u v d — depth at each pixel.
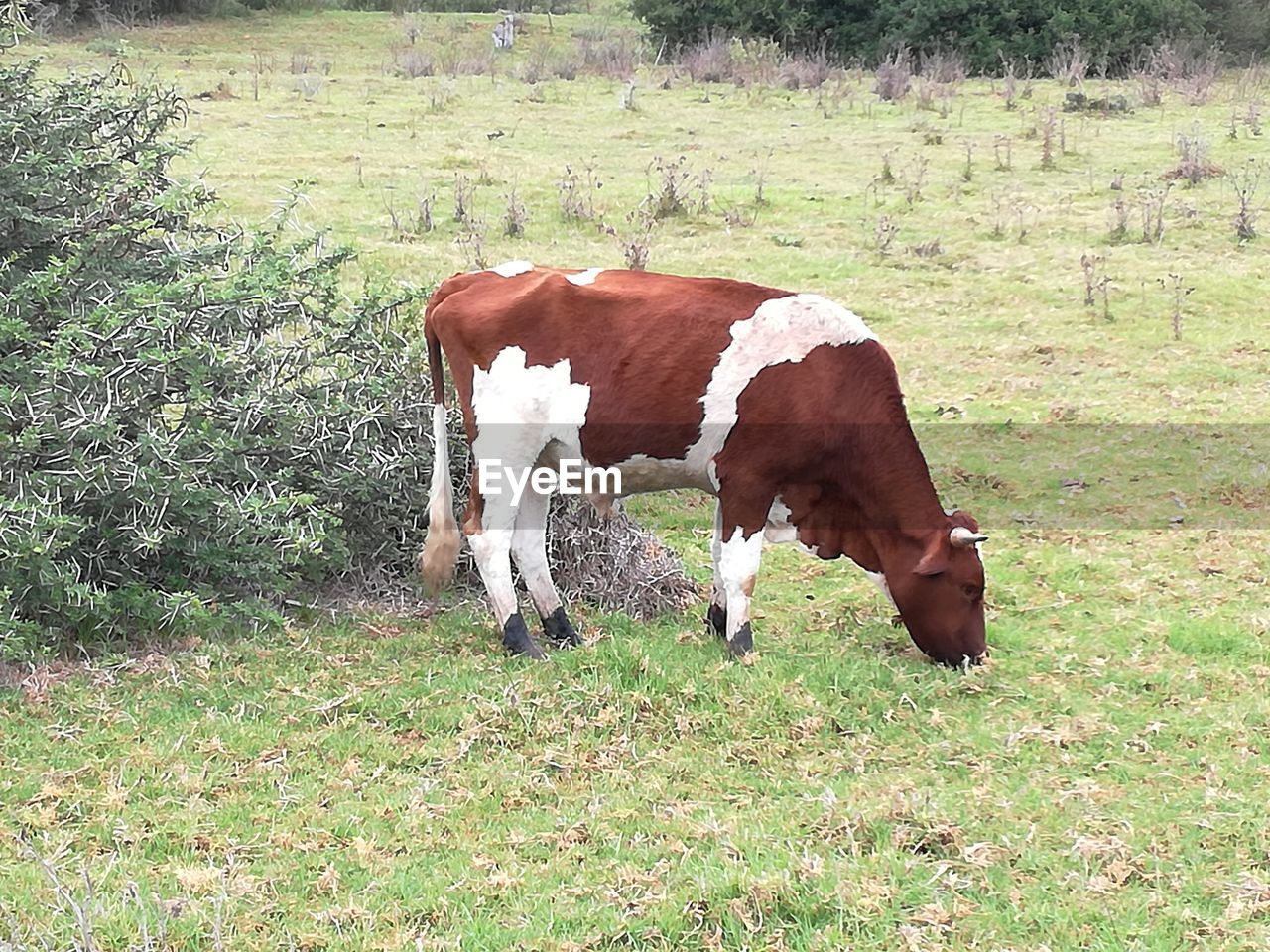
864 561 6.14
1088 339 10.84
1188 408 9.53
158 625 6.02
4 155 6.77
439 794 4.89
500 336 5.84
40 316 6.54
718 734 5.30
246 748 5.15
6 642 5.55
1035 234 13.62
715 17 27.47
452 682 5.63
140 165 7.24
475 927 4.11
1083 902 4.25
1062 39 24.92
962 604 5.92
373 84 21.94
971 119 19.86
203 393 6.08
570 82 23.45
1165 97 21.53
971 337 10.91
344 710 5.43
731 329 5.73
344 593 6.64
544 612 6.15
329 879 4.35
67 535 5.75
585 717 5.37
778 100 21.70
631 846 4.58
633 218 13.75
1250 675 5.93
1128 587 6.96
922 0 25.86
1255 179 15.69
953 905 4.20
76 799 4.77
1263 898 4.23
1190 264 12.69
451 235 12.88
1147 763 5.14
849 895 4.20
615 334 5.78
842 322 5.82
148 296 6.23
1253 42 27.17
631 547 6.82
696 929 4.11
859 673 5.74
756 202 14.50
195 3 29.36
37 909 4.15
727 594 5.95
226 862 4.46
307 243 7.29
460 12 34.09
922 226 13.89
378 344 6.89
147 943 3.81
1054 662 6.05
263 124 17.80
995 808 4.75
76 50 23.20
